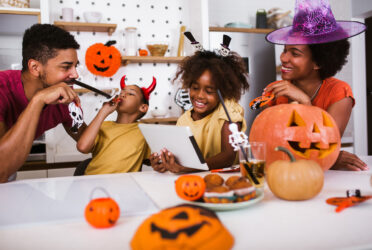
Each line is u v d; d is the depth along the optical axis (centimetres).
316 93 142
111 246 50
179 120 149
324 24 125
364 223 58
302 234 53
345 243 48
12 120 140
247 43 309
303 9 127
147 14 302
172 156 111
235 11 356
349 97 133
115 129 156
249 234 53
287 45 135
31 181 101
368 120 412
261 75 313
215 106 135
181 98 254
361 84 349
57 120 155
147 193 83
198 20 284
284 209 68
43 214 66
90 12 261
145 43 302
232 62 138
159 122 285
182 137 97
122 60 274
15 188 90
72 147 259
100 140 155
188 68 133
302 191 71
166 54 307
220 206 64
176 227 44
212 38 297
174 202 74
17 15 243
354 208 67
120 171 148
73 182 99
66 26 262
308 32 127
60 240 52
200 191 68
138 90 163
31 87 138
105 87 269
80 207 71
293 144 102
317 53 133
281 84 113
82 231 57
